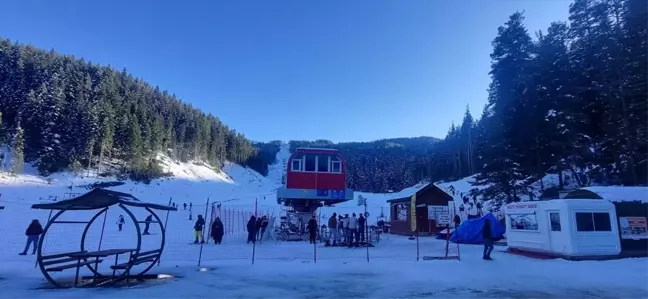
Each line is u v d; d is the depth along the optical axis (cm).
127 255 1573
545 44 3180
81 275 1070
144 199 7688
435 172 10444
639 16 2661
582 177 3183
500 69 3334
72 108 9250
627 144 2753
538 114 2959
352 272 1152
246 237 2641
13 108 9319
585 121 3072
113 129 9631
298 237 2436
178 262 1345
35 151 8538
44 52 12594
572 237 1441
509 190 3055
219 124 16500
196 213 5238
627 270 1199
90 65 13562
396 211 3444
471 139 8194
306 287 925
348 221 2048
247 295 827
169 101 14888
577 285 962
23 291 841
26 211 4228
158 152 11069
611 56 2925
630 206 1559
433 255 1616
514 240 1706
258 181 14838
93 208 1092
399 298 814
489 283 987
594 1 3241
